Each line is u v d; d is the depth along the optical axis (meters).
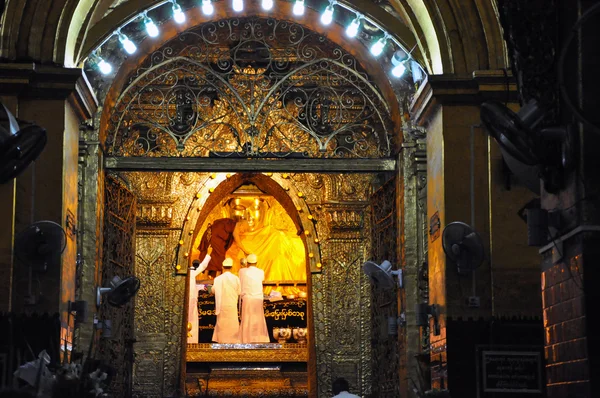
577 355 8.16
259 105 15.63
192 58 15.50
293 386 22.28
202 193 19.09
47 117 12.30
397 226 15.20
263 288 23.83
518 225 12.48
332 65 15.76
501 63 12.68
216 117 16.89
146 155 15.27
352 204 19.12
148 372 18.34
